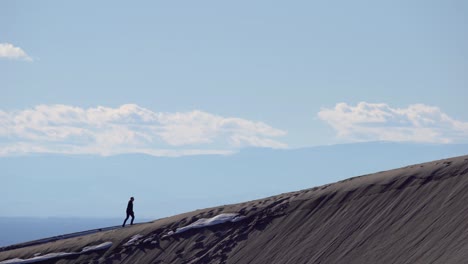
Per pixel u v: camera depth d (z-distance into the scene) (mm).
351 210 48094
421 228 42219
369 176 52031
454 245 39000
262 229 52031
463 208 41531
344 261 43594
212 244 53250
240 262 49625
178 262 53000
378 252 42500
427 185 45688
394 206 45688
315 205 51219
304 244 47688
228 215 56094
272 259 48062
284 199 54812
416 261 39750
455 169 45781
